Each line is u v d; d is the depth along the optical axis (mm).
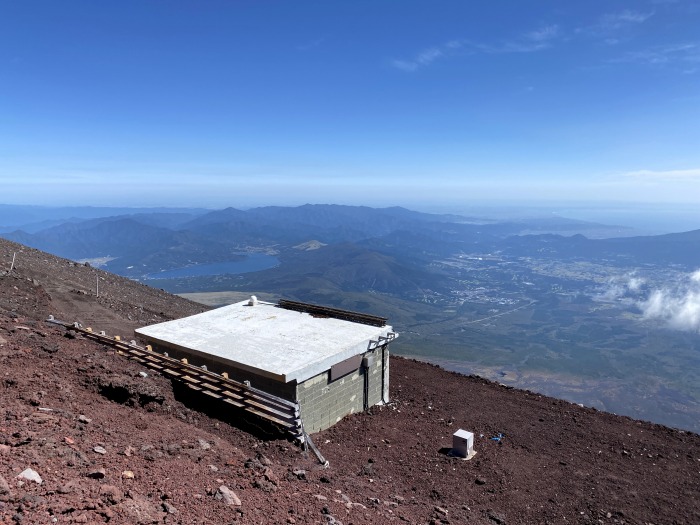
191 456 7191
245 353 11969
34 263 26578
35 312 16219
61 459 5570
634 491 9945
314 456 9383
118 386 8969
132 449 6660
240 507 5738
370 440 11445
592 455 11758
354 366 12648
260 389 11070
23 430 6098
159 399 9336
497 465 10672
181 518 5051
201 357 12242
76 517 4375
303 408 11047
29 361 9164
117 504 4840
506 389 17031
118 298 25016
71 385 8688
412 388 16172
